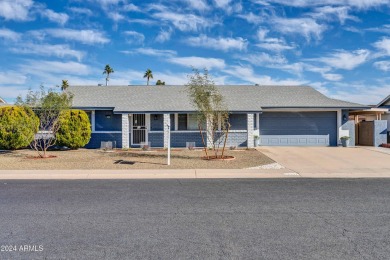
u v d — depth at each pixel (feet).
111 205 26.14
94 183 36.50
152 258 15.97
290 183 36.17
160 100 79.87
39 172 42.98
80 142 69.05
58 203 26.84
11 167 47.37
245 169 45.50
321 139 78.13
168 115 74.69
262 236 18.89
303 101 79.51
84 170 44.52
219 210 24.53
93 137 76.13
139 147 76.13
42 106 58.95
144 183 36.40
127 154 63.31
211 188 33.27
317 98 82.28
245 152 66.33
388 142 79.61
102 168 46.42
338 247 17.22
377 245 17.51
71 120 68.28
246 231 19.76
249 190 32.17
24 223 21.45
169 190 32.27
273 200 27.76
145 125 76.69
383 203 26.63
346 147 74.43
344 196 29.27
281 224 21.09
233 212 23.95
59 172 43.04
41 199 28.32
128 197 29.07
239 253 16.49
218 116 58.18
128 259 15.87
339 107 75.10
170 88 89.97
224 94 85.25
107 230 20.04
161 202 27.12
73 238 18.70
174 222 21.58
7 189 32.89
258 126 77.82
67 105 61.67
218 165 49.14
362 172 43.16
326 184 35.45
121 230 20.04
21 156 60.23
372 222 21.43
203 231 19.80
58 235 19.21
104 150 70.44
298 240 18.24
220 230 19.97
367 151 65.98
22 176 41.19
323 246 17.37
